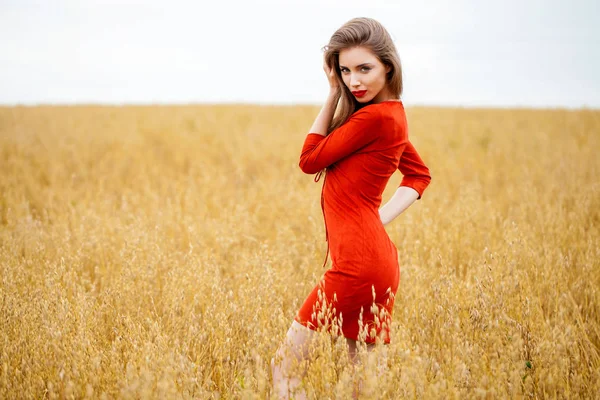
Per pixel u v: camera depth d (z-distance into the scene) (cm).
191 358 273
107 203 643
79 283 388
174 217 577
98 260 441
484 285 292
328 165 251
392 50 235
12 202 645
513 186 820
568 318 334
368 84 235
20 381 243
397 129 236
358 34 231
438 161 1061
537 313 308
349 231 241
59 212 616
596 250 405
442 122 2064
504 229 445
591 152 1084
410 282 361
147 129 1603
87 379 235
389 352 232
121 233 483
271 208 636
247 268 399
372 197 245
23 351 259
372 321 253
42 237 462
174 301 313
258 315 296
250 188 767
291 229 545
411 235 475
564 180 748
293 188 657
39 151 1116
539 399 234
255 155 1088
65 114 2316
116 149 1203
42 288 328
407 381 212
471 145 1340
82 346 252
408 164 274
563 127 1870
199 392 233
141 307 336
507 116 2445
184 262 428
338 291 242
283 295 363
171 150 1205
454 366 228
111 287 352
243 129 1700
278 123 1928
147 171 948
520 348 232
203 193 697
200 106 3000
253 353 228
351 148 236
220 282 373
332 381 230
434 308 293
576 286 369
